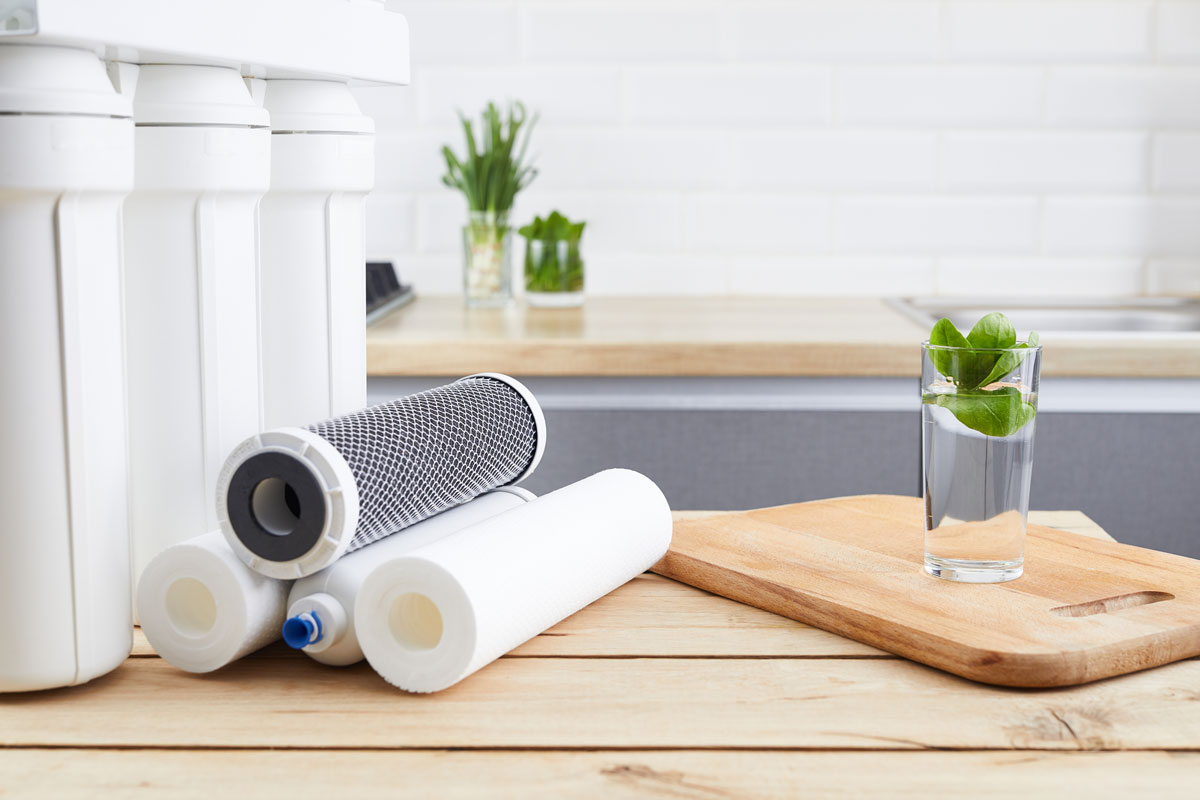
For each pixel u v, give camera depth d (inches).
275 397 29.9
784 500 59.2
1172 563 31.5
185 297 26.2
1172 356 57.0
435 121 79.9
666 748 21.5
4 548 22.6
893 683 24.7
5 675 23.1
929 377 30.1
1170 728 22.5
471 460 29.5
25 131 21.0
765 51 79.0
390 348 57.8
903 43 78.7
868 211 80.4
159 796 19.7
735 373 57.7
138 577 27.1
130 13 21.7
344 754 21.3
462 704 23.5
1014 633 25.6
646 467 59.1
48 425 22.4
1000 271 80.7
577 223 76.5
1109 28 78.0
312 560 24.5
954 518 29.6
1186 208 79.6
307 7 27.1
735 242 80.9
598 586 28.7
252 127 26.5
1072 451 58.7
